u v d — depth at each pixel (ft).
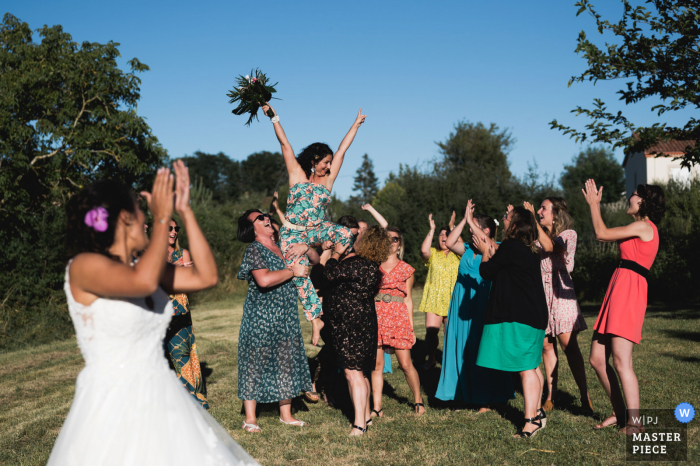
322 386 18.37
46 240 36.11
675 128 22.45
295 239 15.66
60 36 43.57
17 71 40.70
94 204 6.54
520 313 13.39
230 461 6.79
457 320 16.70
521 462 11.82
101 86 42.83
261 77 14.76
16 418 17.17
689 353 21.50
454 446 13.05
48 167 39.34
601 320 13.42
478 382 15.90
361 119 16.81
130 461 6.17
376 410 16.17
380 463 12.21
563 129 24.02
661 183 57.47
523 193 64.18
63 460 6.21
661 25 22.68
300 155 15.92
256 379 15.33
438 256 22.62
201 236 6.93
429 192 68.03
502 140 118.83
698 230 43.52
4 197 34.47
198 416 6.95
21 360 27.22
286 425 15.57
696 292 42.88
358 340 14.42
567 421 14.47
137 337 6.61
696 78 22.16
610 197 157.99
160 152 45.78
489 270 13.83
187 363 16.26
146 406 6.42
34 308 34.63
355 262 14.61
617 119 23.39
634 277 13.01
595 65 23.41
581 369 15.38
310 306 15.84
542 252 15.57
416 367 22.89
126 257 6.80
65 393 20.24
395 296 16.28
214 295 58.23
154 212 6.31
